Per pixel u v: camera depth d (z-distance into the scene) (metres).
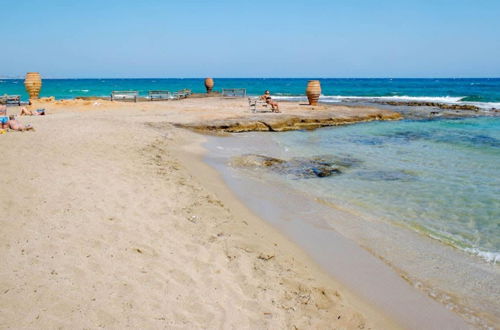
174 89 81.62
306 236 6.49
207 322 3.69
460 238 6.52
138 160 10.08
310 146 15.01
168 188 7.88
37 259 4.46
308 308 4.22
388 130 19.72
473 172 10.88
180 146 13.46
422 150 14.28
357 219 7.32
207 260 4.98
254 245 5.70
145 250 4.99
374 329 4.02
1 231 5.05
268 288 4.52
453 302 4.66
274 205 8.00
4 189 6.55
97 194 6.87
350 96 47.38
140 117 19.14
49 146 10.29
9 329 3.28
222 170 10.71
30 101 24.23
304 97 41.56
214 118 19.72
